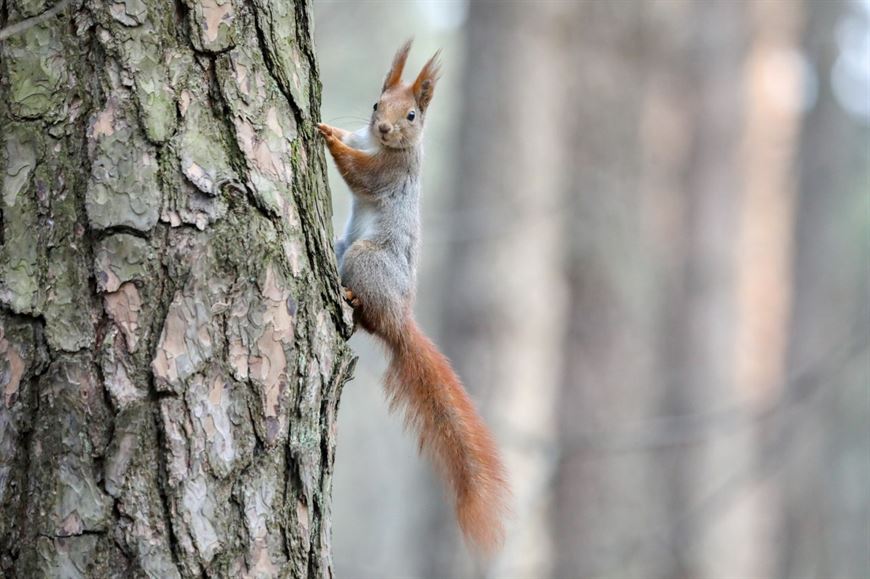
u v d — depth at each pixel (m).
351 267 7.03
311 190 5.26
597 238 16.39
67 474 4.53
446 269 14.88
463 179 15.17
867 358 23.66
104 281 4.64
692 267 18.98
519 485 14.15
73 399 4.57
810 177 23.89
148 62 4.84
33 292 4.64
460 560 14.38
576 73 16.14
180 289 4.71
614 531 16.55
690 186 19.03
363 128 7.72
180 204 4.76
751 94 19.08
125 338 4.62
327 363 5.17
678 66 18.22
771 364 19.20
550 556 14.80
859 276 26.36
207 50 4.96
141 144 4.76
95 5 4.81
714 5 19.05
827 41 23.94
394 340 7.06
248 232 4.87
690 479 17.94
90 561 4.50
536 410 14.52
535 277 14.69
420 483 15.02
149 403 4.62
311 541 5.02
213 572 4.65
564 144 15.68
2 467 4.56
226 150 4.94
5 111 4.77
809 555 20.39
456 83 16.77
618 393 16.64
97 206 4.68
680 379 18.83
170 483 4.61
